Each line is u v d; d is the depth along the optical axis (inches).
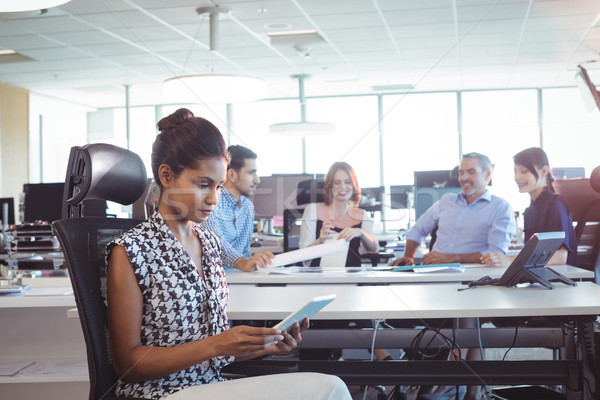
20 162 344.8
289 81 344.8
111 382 45.8
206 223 92.2
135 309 45.3
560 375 64.5
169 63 301.0
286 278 85.0
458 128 353.1
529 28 250.1
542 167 104.4
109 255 45.6
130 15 226.2
